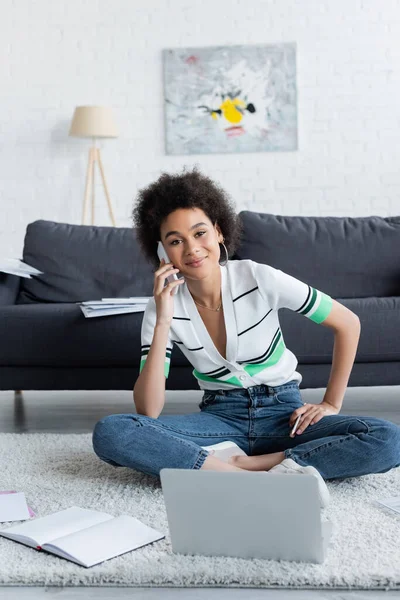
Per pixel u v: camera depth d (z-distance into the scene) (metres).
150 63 5.66
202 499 1.50
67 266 3.34
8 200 5.79
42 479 2.08
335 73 5.54
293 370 2.12
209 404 2.12
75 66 5.71
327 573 1.43
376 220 3.39
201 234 1.95
